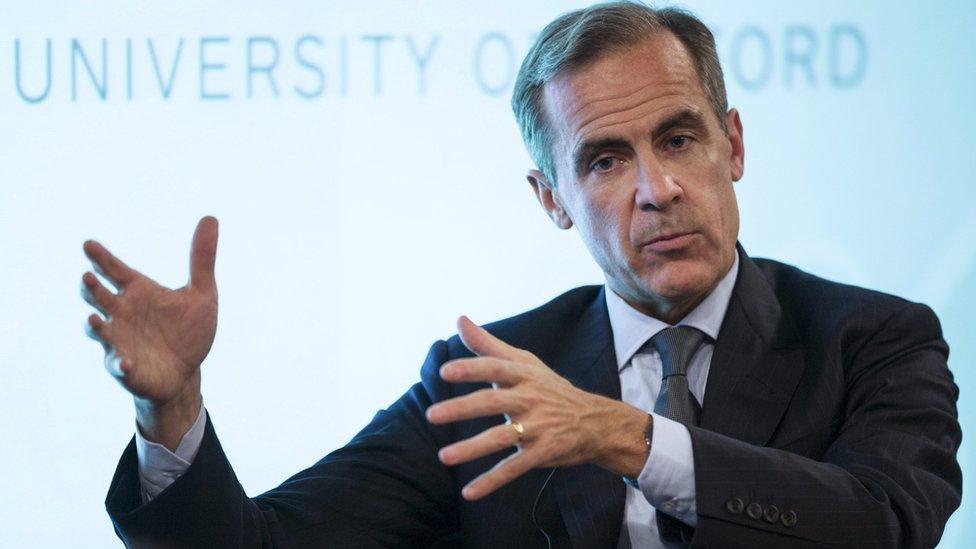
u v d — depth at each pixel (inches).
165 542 165.3
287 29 297.7
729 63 285.3
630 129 178.7
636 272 181.2
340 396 287.7
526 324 203.9
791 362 182.4
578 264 287.7
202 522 165.5
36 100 303.6
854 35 283.7
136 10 302.4
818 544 153.8
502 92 292.8
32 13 304.5
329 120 295.0
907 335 182.4
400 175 292.4
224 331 289.6
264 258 292.4
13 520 294.4
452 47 294.4
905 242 280.5
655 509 165.8
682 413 179.2
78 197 300.4
